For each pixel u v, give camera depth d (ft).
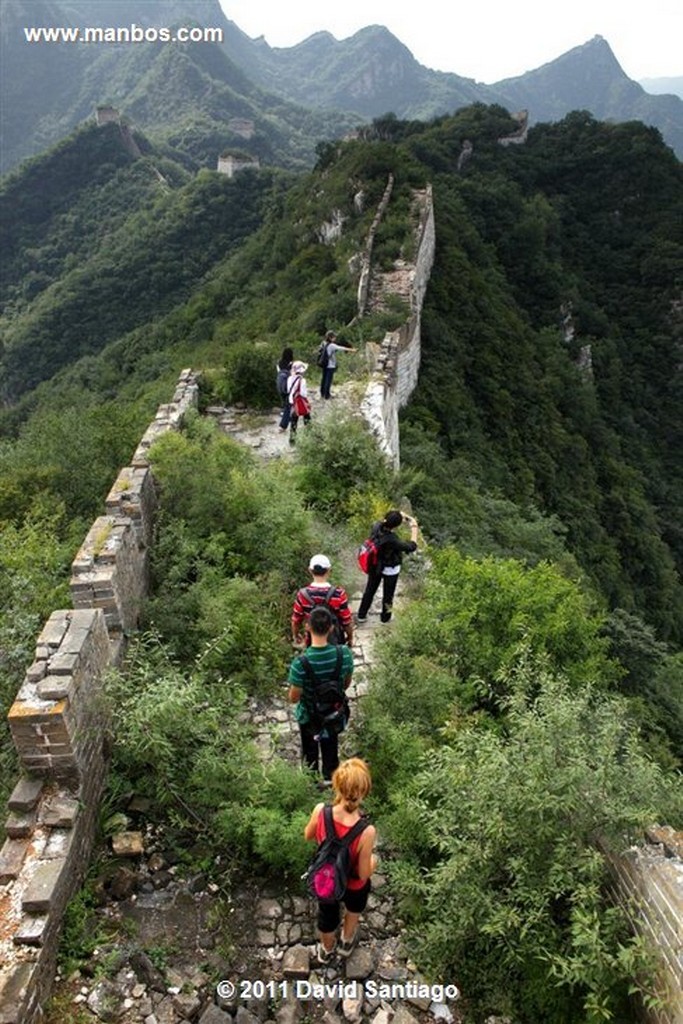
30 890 13.38
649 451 144.77
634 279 176.14
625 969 12.20
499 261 152.25
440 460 64.08
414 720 19.03
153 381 99.71
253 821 15.40
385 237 103.35
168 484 27.40
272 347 51.42
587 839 14.19
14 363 216.95
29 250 282.36
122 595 20.52
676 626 97.50
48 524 30.71
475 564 25.18
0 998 11.82
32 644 20.93
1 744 18.03
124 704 16.16
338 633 19.08
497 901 13.80
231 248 222.28
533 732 14.71
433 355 93.45
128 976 13.46
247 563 25.57
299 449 35.04
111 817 16.37
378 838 16.62
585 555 89.10
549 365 120.57
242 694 19.61
